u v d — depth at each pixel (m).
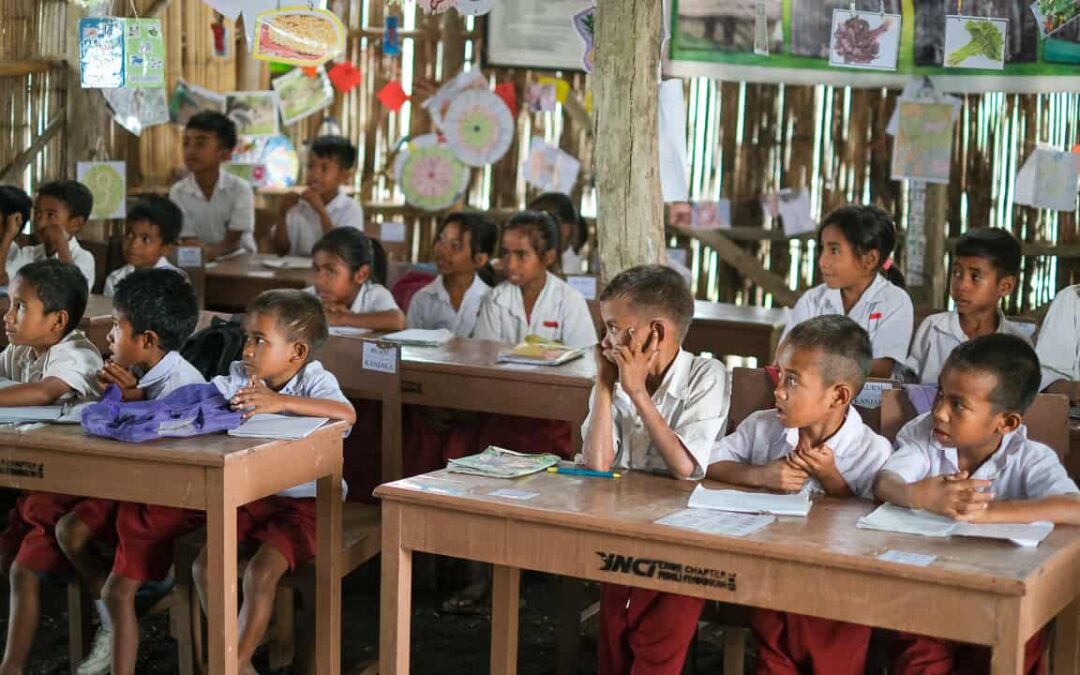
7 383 3.36
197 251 5.95
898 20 5.34
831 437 2.86
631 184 4.16
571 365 4.04
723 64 6.14
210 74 7.80
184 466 2.82
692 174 7.55
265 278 6.09
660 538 2.46
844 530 2.47
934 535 2.43
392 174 7.98
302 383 3.37
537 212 4.89
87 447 2.87
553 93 7.41
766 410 3.05
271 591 3.13
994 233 3.94
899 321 4.25
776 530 2.46
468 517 2.65
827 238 4.26
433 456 4.45
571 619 3.45
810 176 7.43
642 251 4.18
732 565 2.42
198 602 3.25
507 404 3.95
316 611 3.18
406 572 2.76
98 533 3.32
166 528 3.21
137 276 3.34
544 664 3.76
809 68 6.11
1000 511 2.51
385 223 7.14
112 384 3.25
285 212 7.01
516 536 2.61
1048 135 7.02
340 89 7.50
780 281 7.49
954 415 2.65
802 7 6.06
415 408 4.45
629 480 2.87
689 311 2.95
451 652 3.85
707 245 7.55
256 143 7.80
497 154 7.38
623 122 4.14
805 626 2.76
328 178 6.99
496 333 4.85
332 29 4.80
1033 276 7.16
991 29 5.32
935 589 2.25
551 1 7.56
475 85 7.33
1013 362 2.62
